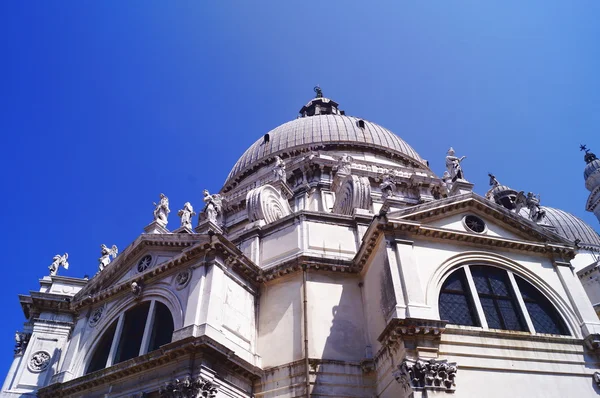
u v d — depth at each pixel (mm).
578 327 18109
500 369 15930
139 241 22125
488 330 16641
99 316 21844
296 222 21984
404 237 18312
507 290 18609
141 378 17578
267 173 36156
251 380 18047
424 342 15500
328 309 19250
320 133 40250
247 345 18766
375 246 19031
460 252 18797
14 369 22703
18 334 23781
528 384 15914
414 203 32875
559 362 16719
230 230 33156
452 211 19906
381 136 40969
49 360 22109
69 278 25984
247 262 20156
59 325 23016
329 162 34031
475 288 18078
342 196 26016
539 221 25016
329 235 21672
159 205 26547
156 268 20172
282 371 17797
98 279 23094
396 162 38875
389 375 16438
